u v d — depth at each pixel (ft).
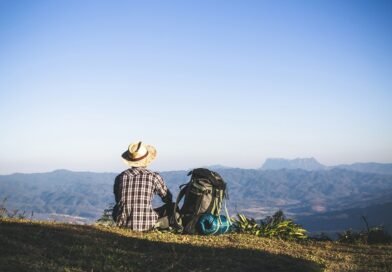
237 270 10.96
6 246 11.16
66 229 14.30
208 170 16.26
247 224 17.83
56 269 9.68
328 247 16.17
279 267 11.53
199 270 10.64
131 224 15.42
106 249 11.80
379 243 17.97
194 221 15.78
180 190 16.24
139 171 15.87
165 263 10.96
